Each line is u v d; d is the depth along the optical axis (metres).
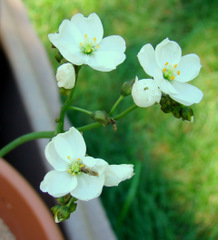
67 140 0.20
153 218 0.32
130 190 0.31
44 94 0.31
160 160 0.35
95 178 0.19
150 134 0.36
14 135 0.29
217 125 0.36
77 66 0.20
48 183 0.19
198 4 0.43
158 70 0.20
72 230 0.27
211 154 0.35
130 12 0.42
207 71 0.39
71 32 0.21
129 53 0.39
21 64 0.30
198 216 0.33
